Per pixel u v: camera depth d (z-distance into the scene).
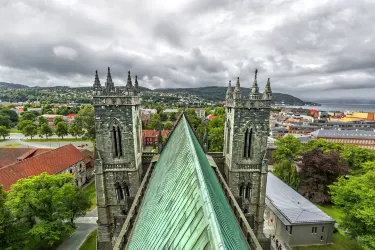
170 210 17.05
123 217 35.41
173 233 14.20
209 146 104.00
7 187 61.97
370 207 45.56
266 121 45.69
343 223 50.72
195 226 12.16
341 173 76.94
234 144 46.47
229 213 20.83
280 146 108.38
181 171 20.83
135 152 45.91
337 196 53.16
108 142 45.16
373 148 151.00
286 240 55.56
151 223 19.28
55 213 49.69
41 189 49.34
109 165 46.09
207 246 10.01
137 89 49.69
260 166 47.69
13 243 42.62
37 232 45.25
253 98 44.56
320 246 54.72
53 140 159.00
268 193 67.31
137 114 48.78
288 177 82.88
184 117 49.31
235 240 14.83
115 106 43.62
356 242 56.06
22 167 69.75
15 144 144.88
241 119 45.50
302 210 58.00
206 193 13.14
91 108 153.75
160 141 54.78
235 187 48.34
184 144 27.19
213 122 134.12
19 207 46.31
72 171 83.50
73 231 53.75
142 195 34.69
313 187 77.62
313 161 78.19
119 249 22.84
